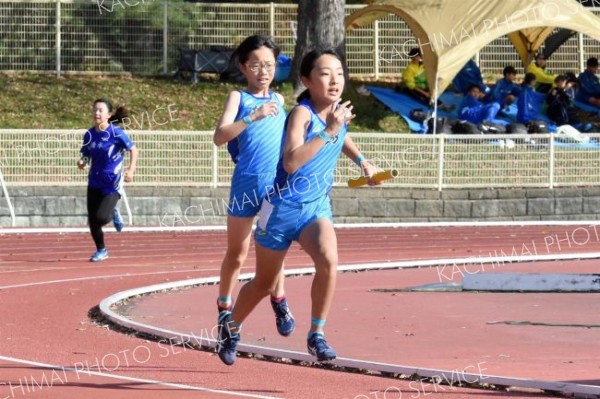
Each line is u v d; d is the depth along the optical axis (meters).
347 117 17.22
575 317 26.97
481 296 31.58
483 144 61.03
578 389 17.39
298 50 70.75
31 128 65.25
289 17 76.12
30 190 56.94
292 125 17.69
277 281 19.47
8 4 73.06
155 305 29.61
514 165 61.44
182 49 74.19
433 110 66.31
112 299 29.47
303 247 17.89
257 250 18.22
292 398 17.52
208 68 73.88
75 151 57.56
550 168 61.75
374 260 43.34
